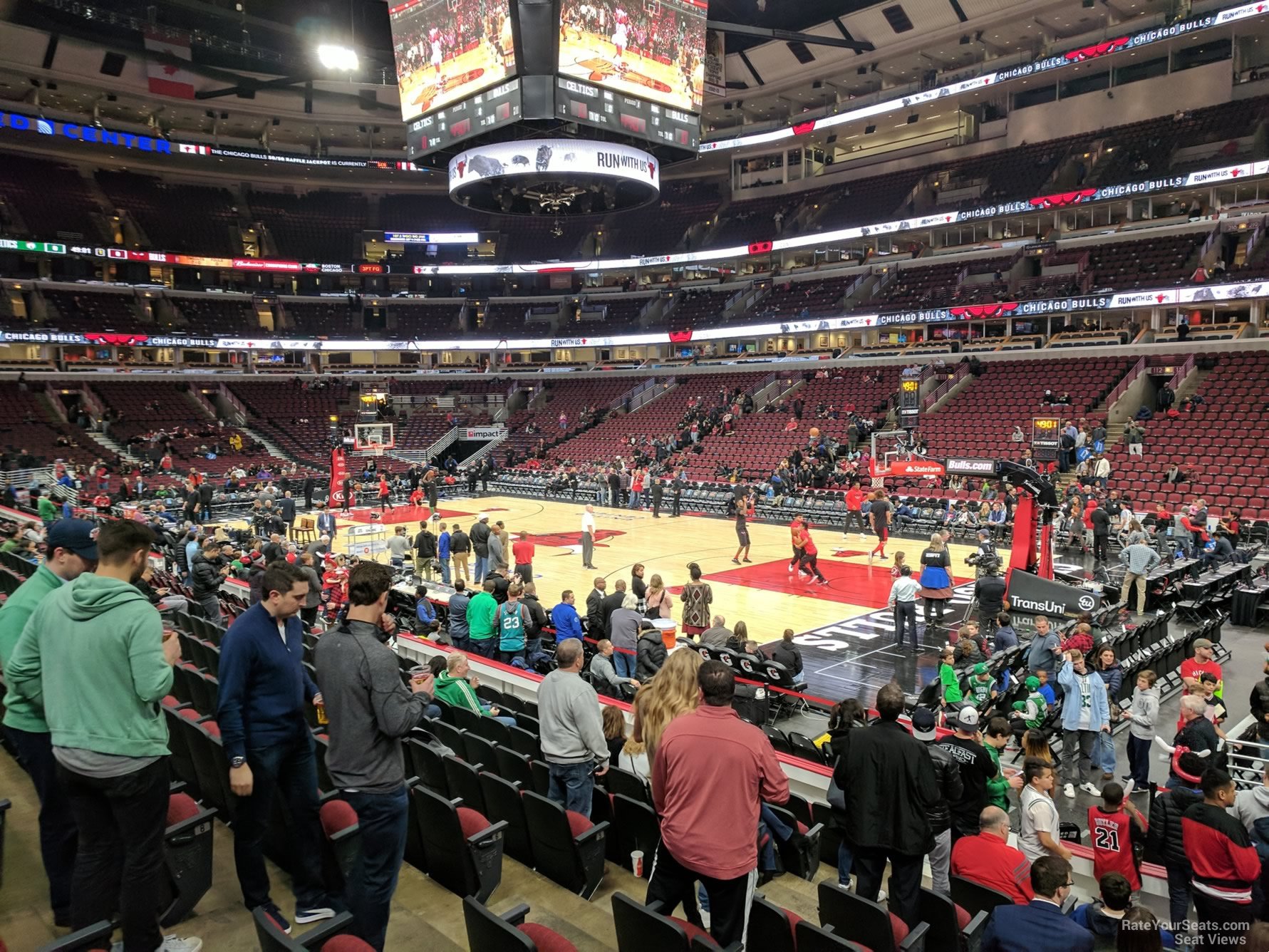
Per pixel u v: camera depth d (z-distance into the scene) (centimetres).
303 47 3856
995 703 994
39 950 284
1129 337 3116
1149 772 947
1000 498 2388
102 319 4347
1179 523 1941
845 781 452
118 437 3969
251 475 3741
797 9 3591
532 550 1725
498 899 486
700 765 338
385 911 364
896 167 4284
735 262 4688
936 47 3659
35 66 3762
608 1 2023
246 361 4891
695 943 315
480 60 2020
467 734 669
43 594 390
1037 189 3675
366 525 2717
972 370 3319
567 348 4653
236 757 361
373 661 351
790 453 3209
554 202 2494
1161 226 3234
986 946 411
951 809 572
